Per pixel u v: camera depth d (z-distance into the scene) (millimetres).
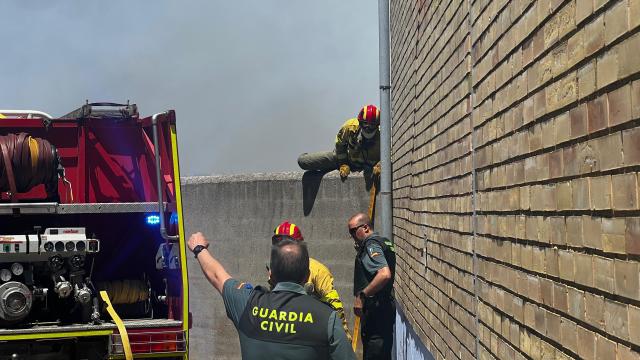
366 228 7355
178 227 5441
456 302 4762
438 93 5500
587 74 2281
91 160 6410
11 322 5164
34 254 5176
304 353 2965
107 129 6398
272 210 11617
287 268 3125
